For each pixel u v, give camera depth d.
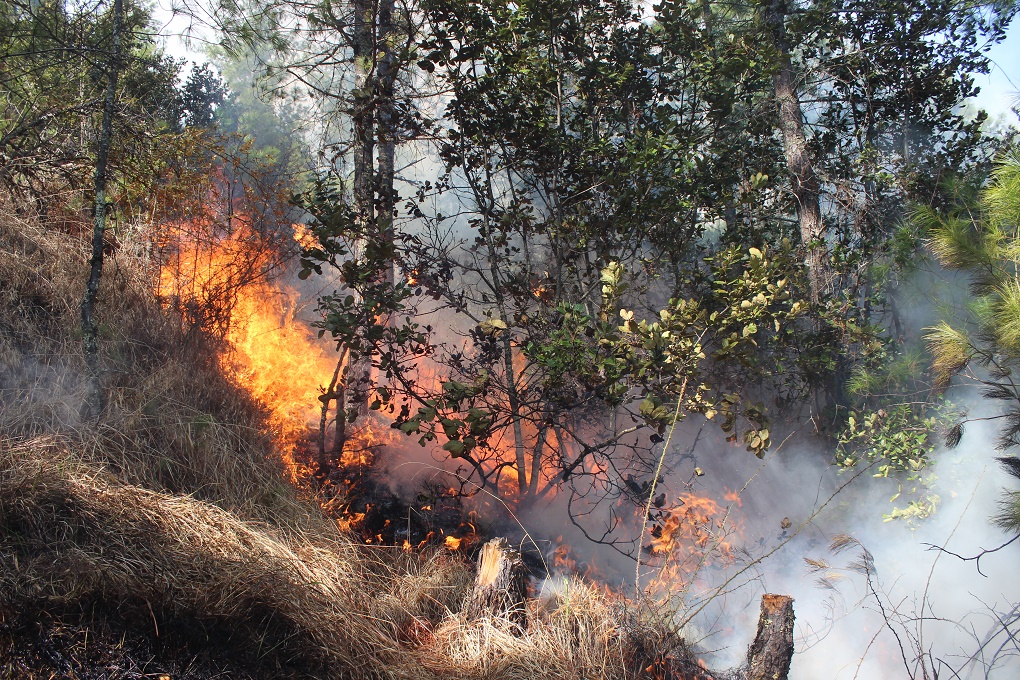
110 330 5.41
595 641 4.33
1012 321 4.36
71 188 6.44
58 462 4.22
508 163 5.98
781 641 4.02
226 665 3.63
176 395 5.26
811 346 7.08
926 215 4.99
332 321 5.09
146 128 6.07
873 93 8.34
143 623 3.62
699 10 7.44
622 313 5.15
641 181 5.76
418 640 4.33
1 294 5.28
